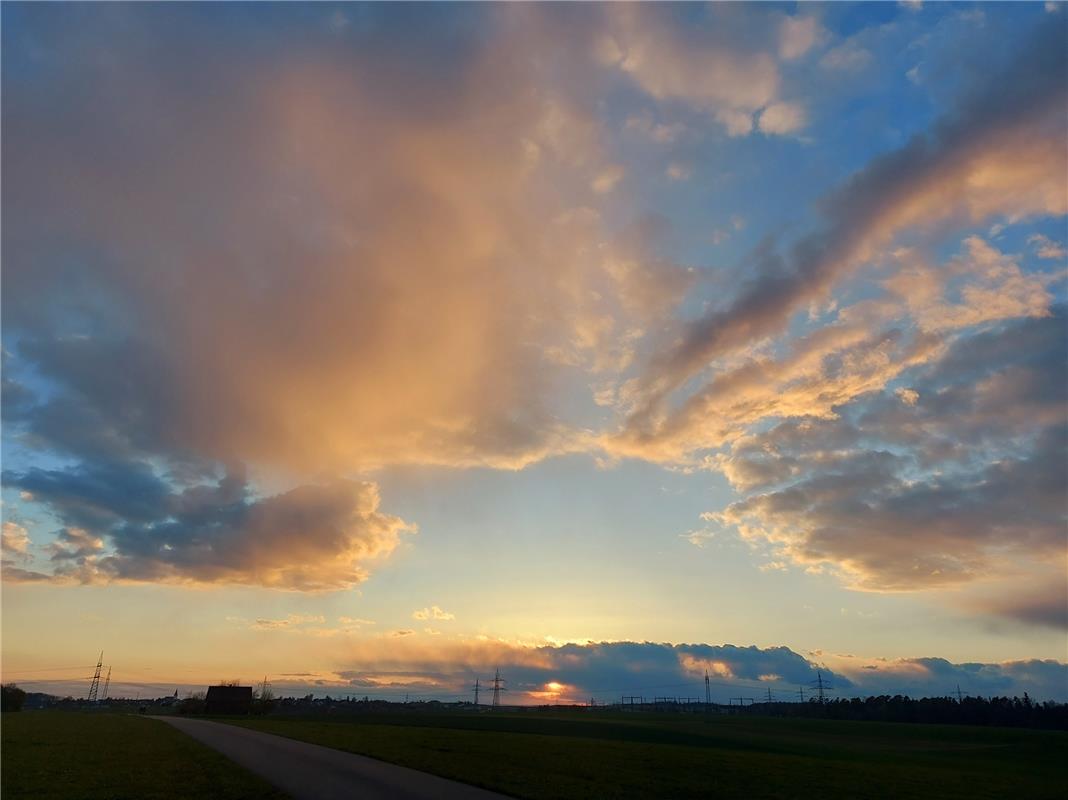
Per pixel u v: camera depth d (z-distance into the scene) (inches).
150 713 5457.7
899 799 1147.9
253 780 1029.8
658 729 3267.7
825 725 4266.7
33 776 1070.4
